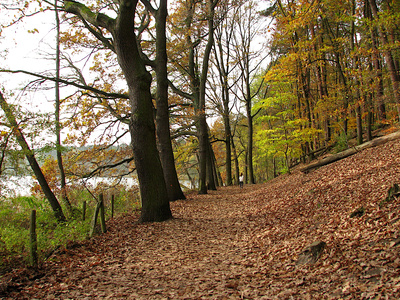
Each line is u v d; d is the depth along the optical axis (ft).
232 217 35.37
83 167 52.26
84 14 34.60
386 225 16.43
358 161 41.65
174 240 26.09
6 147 28.78
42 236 23.07
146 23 52.21
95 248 23.73
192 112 65.36
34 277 17.49
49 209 36.60
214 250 22.59
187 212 39.99
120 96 49.93
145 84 34.17
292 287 13.60
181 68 70.18
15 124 29.12
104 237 27.12
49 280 16.93
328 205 26.81
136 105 34.04
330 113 52.11
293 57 51.55
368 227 17.43
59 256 21.29
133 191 52.47
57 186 43.88
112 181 54.85
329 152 70.95
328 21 63.67
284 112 63.10
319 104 53.42
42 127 30.86
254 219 32.27
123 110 55.52
